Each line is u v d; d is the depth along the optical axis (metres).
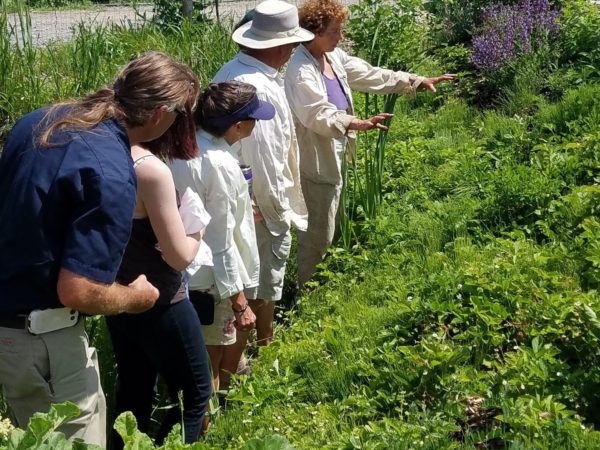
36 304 3.08
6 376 3.20
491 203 6.05
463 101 8.48
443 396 3.97
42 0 16.33
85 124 3.07
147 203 3.43
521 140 6.95
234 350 4.62
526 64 8.33
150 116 3.20
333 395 4.33
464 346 4.29
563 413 3.60
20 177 3.04
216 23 9.90
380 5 9.48
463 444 3.64
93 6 16.42
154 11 11.34
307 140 5.64
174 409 3.88
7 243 3.05
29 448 2.49
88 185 2.98
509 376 4.01
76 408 2.57
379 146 6.46
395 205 6.59
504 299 4.64
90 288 2.97
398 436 3.61
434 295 4.84
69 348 3.18
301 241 5.88
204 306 4.17
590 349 4.20
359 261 5.90
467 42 9.80
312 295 5.67
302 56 5.52
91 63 8.29
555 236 5.42
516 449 3.36
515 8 9.28
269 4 4.91
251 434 4.02
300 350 4.76
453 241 5.79
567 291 4.57
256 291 4.88
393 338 4.60
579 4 8.85
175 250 3.49
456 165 6.92
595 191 5.55
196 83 3.44
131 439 2.80
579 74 7.91
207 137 4.11
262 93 4.75
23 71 8.15
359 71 6.11
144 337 3.74
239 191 4.13
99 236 2.98
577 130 6.86
